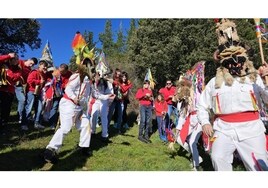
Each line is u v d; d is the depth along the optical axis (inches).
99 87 299.7
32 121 360.5
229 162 148.7
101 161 249.3
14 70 292.7
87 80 237.8
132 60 924.6
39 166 222.8
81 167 232.2
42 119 367.9
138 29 922.1
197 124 246.4
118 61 939.3
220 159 147.8
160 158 275.3
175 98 299.4
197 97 260.1
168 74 871.7
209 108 163.3
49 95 339.6
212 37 874.1
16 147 254.1
